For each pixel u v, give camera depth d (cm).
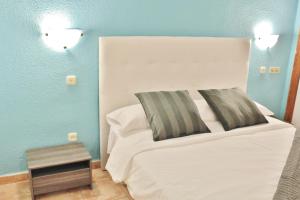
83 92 269
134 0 268
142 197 189
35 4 232
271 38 352
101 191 254
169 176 179
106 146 283
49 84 253
